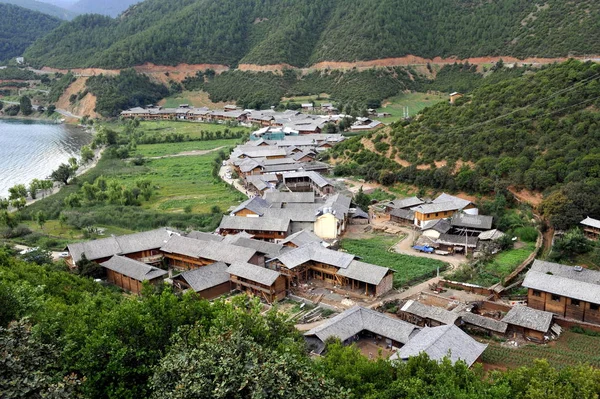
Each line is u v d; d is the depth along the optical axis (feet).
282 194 422.41
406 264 306.35
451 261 313.12
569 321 225.56
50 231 403.95
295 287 283.59
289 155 598.34
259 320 160.56
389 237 363.56
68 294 220.43
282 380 103.91
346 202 400.67
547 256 293.02
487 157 403.13
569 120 380.78
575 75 416.87
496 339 217.15
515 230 333.01
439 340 188.85
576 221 310.65
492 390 134.82
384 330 213.05
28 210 453.58
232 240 328.29
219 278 279.49
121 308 158.61
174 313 160.66
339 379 141.08
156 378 114.01
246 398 102.83
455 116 477.77
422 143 469.98
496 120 430.61
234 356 112.27
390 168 472.44
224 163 622.54
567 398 129.70
